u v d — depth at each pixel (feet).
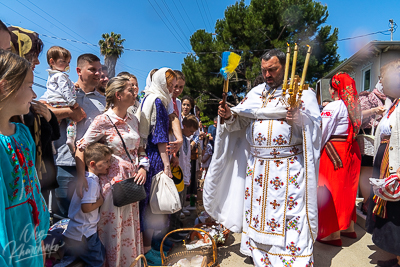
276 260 7.95
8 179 4.45
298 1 51.31
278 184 8.06
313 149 7.98
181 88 12.05
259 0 52.60
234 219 9.56
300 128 8.10
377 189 7.80
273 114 8.13
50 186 7.00
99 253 7.22
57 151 8.79
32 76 4.75
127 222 7.78
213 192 9.55
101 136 7.59
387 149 8.37
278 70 8.18
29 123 5.77
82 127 8.94
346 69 49.52
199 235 10.80
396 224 7.95
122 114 7.96
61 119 8.30
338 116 10.46
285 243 7.93
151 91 9.34
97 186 7.30
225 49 52.90
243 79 52.47
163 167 8.85
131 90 7.86
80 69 9.34
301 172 8.05
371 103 14.01
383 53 39.37
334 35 53.78
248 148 9.50
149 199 8.59
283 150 8.08
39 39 6.98
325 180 10.52
